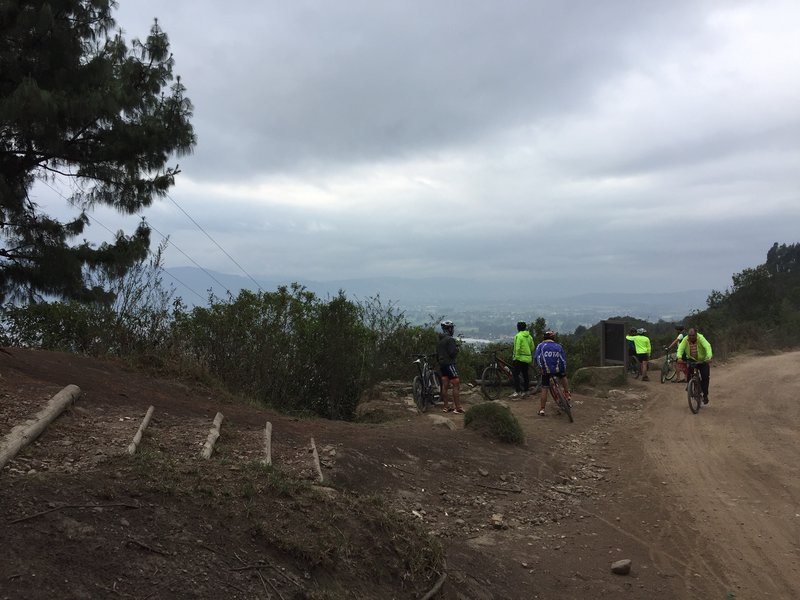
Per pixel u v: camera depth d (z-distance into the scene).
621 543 5.52
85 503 3.25
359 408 11.55
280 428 7.13
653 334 35.59
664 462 8.37
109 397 6.52
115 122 12.02
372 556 3.77
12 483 3.33
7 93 10.59
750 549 5.30
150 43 13.19
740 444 9.33
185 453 5.07
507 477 7.24
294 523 3.70
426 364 11.83
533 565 4.95
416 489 6.39
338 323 10.67
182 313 10.04
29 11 10.67
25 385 5.87
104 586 2.68
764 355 29.39
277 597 3.03
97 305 10.32
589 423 11.19
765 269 43.59
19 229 11.92
